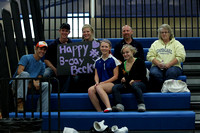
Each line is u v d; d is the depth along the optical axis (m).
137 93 3.47
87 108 3.65
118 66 3.85
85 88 4.09
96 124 3.12
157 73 3.90
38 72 3.90
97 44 4.11
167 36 4.20
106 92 3.63
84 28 4.29
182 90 3.70
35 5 5.00
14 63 3.95
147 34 11.77
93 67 4.07
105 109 3.40
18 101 3.64
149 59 4.16
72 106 3.65
